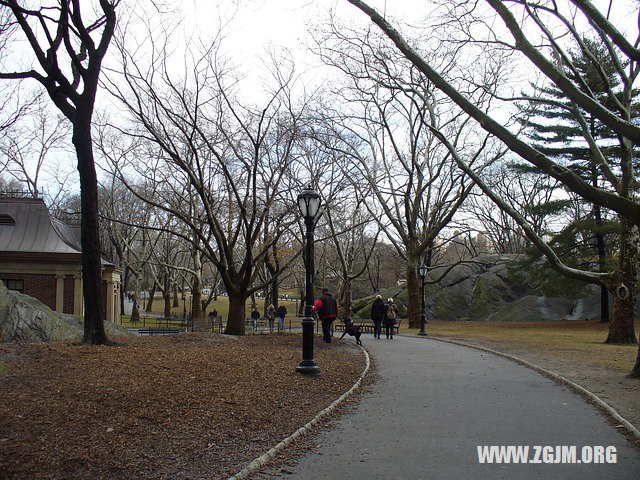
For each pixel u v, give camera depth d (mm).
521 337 26828
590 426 8445
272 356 15391
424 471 6328
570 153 34312
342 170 33500
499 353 18562
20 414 7488
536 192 47938
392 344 23016
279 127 27047
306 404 9836
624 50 10164
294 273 60406
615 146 32531
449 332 31859
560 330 33625
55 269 39219
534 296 45750
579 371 14133
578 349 20094
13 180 57531
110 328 21547
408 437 7812
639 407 9664
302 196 13461
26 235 40250
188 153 28391
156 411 8281
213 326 33469
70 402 8258
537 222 47594
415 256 37062
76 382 9516
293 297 99562
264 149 25875
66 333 17422
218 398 9422
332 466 6504
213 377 11164
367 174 34562
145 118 22625
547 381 12812
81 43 16547
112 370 10797
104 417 7738
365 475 6180
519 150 10172
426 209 41594
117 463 6148
